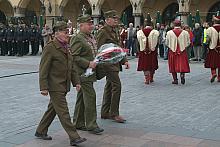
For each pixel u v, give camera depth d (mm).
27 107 8977
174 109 8750
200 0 35062
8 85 12430
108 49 6957
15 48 25000
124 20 31828
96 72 7238
